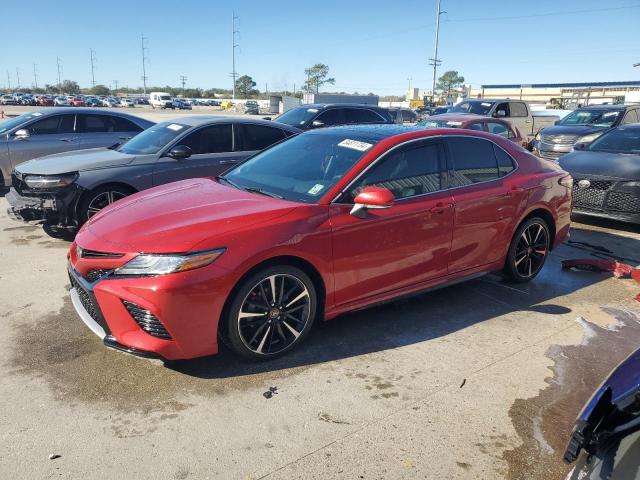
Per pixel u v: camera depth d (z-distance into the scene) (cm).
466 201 427
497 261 471
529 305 461
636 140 817
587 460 186
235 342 331
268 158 456
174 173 650
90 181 595
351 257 365
